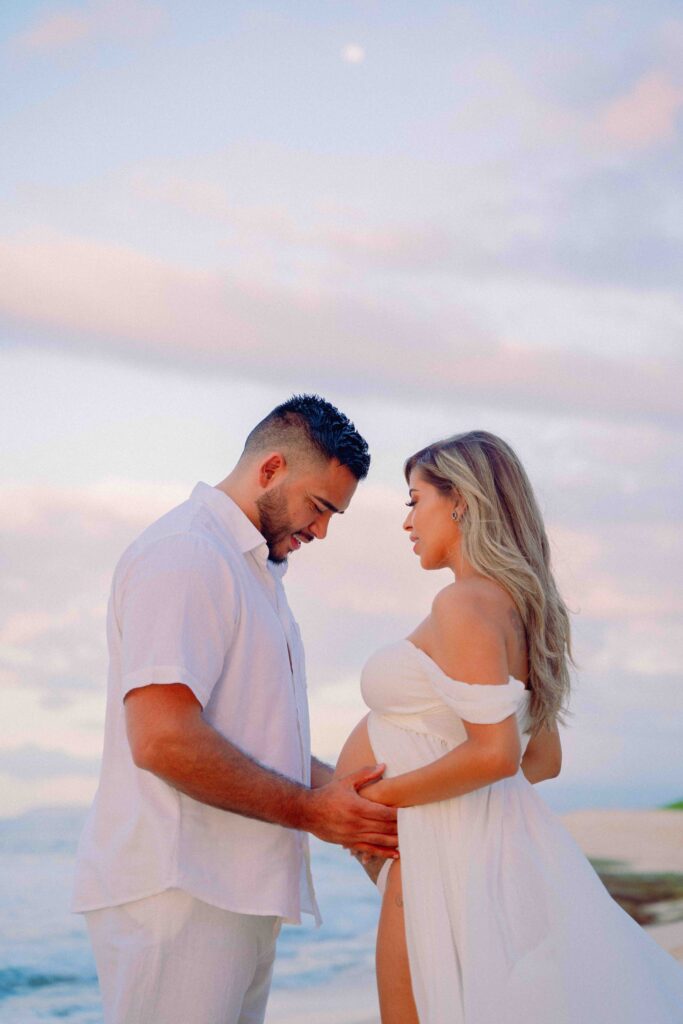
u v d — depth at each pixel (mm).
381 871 2355
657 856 6246
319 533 2576
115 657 2379
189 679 2156
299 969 4684
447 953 2129
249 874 2281
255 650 2357
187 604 2209
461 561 2355
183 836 2217
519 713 2277
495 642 2164
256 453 2529
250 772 2191
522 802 2281
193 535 2318
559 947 2084
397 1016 2238
